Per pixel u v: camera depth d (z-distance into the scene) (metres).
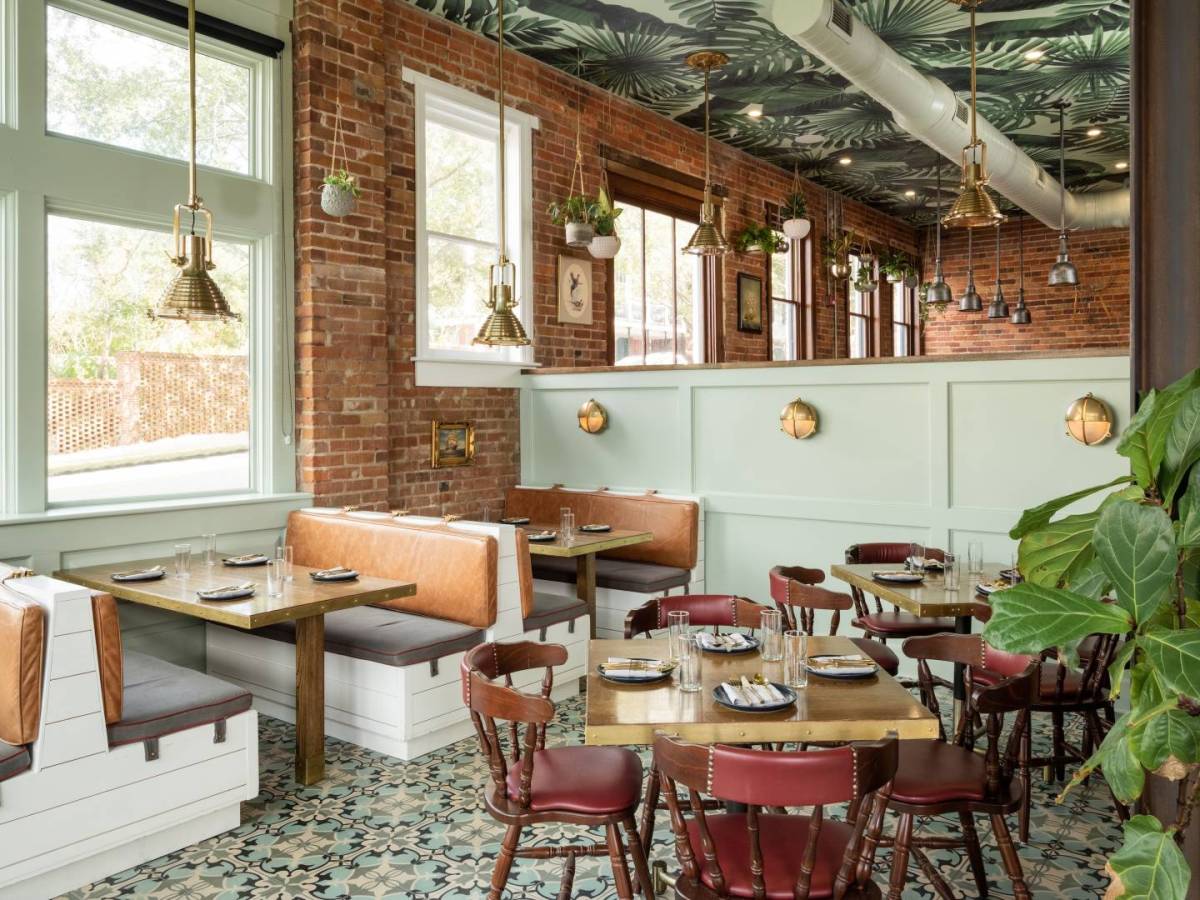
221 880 3.08
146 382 4.84
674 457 6.23
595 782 2.78
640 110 7.76
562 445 6.72
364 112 5.58
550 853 2.78
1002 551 5.01
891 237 11.97
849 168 9.70
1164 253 1.39
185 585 4.05
